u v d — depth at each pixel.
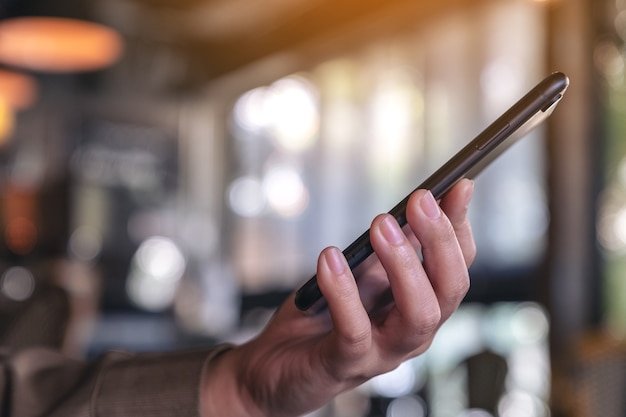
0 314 1.79
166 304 7.89
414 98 6.60
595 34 4.10
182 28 8.08
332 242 7.46
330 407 4.33
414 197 0.50
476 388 2.76
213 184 8.57
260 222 8.15
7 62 4.69
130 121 8.29
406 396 4.42
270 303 5.06
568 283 4.19
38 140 7.79
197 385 0.63
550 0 4.02
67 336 1.77
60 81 7.92
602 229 4.09
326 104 7.54
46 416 0.64
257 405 0.61
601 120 4.11
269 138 8.11
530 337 4.74
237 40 7.81
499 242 5.27
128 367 0.66
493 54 5.78
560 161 4.23
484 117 5.91
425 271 0.52
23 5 3.44
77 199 7.84
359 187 7.21
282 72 7.80
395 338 0.53
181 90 8.49
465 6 5.60
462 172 0.52
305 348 0.59
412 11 5.89
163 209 8.38
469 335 5.04
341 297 0.50
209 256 8.38
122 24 7.87
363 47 6.89
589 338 1.89
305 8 6.77
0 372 0.69
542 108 0.52
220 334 6.97
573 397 1.84
